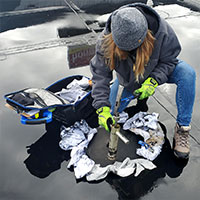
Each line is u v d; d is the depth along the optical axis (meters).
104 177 1.65
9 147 1.87
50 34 3.18
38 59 2.77
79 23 3.42
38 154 1.81
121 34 1.14
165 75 1.58
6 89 2.37
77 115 1.90
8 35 3.14
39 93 1.87
